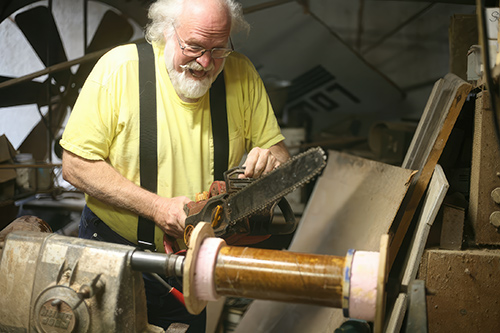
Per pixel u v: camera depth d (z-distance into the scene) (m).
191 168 1.76
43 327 1.25
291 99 5.42
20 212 3.99
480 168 1.69
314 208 3.04
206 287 1.14
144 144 1.69
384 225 1.94
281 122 4.82
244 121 1.90
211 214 1.48
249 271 1.12
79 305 1.23
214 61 1.61
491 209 1.69
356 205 2.53
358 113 5.51
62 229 3.88
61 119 4.33
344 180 2.88
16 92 3.93
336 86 5.21
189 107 1.72
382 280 1.03
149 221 1.74
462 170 1.95
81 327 1.23
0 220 3.29
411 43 5.66
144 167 1.71
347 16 5.70
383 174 2.34
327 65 4.96
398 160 3.93
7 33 5.52
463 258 1.64
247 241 1.60
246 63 1.90
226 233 1.44
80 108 1.64
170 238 1.68
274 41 4.76
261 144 1.93
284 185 1.27
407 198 1.88
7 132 5.68
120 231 1.80
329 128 5.59
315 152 1.18
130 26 4.19
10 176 3.30
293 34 4.73
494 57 1.74
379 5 5.64
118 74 1.66
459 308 1.65
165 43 1.70
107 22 4.14
